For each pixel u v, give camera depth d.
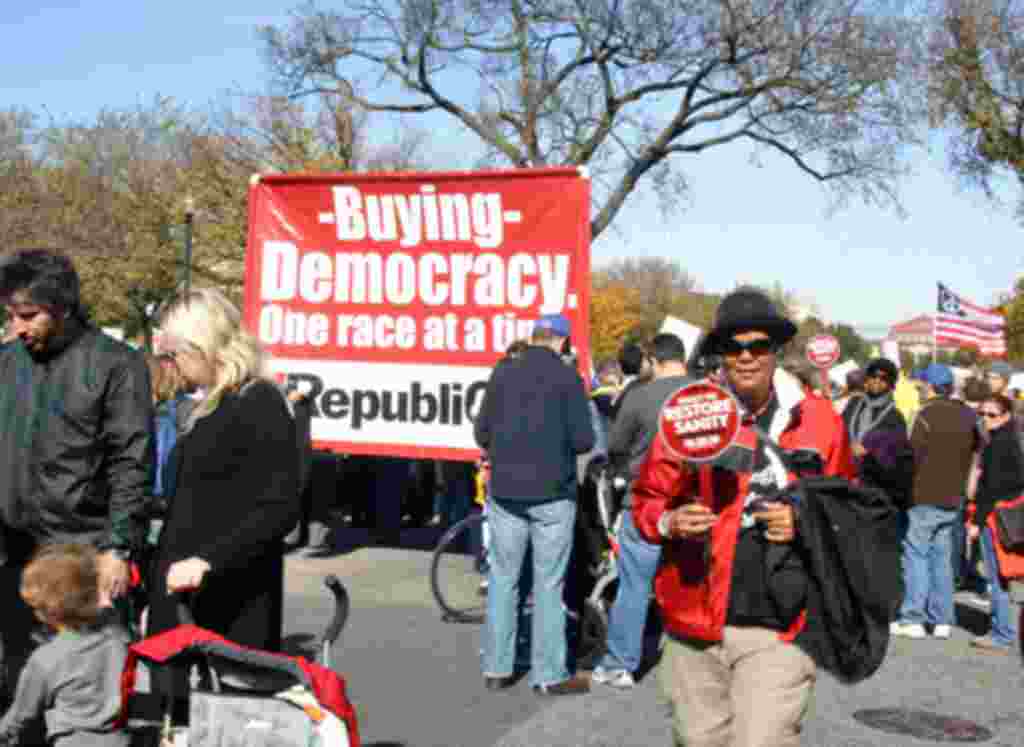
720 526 3.36
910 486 8.31
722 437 3.20
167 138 39.00
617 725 5.85
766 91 24.45
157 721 4.39
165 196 37.59
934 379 8.59
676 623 3.43
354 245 10.58
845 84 24.09
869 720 6.25
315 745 3.45
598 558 7.34
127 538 4.31
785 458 3.41
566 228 9.93
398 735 5.57
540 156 26.47
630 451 6.70
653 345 6.92
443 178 10.23
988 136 28.73
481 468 10.17
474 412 10.23
